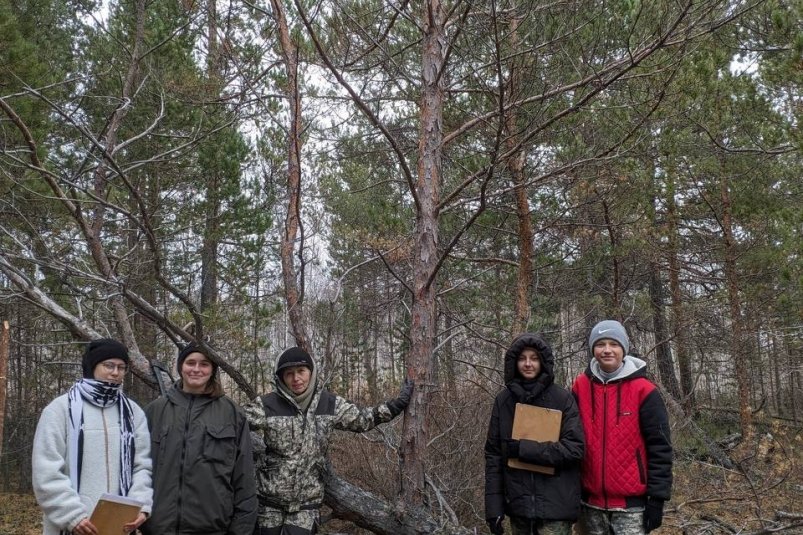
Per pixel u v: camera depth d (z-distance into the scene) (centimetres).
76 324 502
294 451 370
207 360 347
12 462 1276
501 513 365
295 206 479
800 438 885
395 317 1072
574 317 1169
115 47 841
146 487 318
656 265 1128
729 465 872
